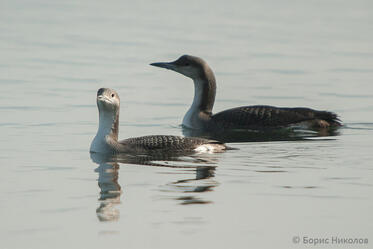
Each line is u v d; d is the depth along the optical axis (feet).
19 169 38.52
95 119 53.52
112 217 30.86
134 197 33.55
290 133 51.29
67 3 133.08
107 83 68.28
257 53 86.17
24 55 82.79
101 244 27.94
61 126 50.85
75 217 30.76
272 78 72.23
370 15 123.03
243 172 38.27
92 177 36.96
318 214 31.53
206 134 51.96
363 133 50.42
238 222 30.50
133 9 126.21
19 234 28.84
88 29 103.19
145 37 96.48
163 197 33.58
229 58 82.48
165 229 29.58
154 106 59.93
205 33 100.63
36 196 33.53
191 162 40.55
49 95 62.03
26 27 104.01
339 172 38.37
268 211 31.86
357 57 84.64
